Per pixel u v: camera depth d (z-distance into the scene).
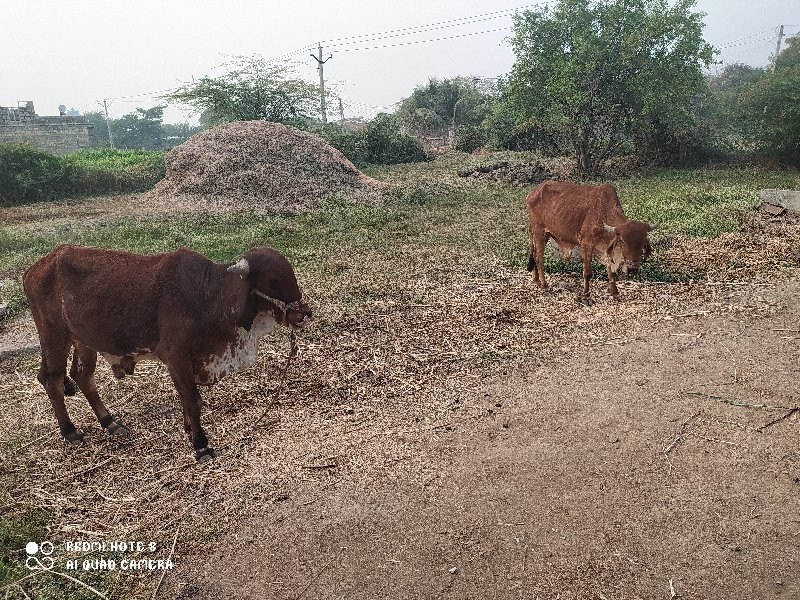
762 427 4.71
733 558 3.48
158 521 3.97
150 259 4.44
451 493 4.11
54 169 19.39
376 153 25.39
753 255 8.85
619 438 4.66
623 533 3.70
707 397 5.18
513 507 3.96
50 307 4.53
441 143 36.06
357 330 6.83
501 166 18.97
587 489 4.10
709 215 11.12
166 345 4.29
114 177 20.30
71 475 4.45
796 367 5.60
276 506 4.05
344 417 5.08
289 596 3.36
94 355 4.75
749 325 6.55
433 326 6.89
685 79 16.53
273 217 13.49
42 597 3.40
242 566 3.58
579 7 16.83
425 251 9.90
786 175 17.09
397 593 3.35
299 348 6.39
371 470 4.38
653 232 10.13
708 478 4.16
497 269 8.84
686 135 19.28
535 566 3.49
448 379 5.67
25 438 4.94
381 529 3.81
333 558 3.61
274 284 4.21
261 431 4.90
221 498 4.15
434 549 3.64
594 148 19.22
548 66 17.02
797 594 3.22
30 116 33.28
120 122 63.97
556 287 8.02
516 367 5.87
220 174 15.17
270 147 15.93
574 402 5.20
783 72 19.03
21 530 3.88
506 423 4.91
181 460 4.58
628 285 7.94
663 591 3.28
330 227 12.02
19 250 11.13
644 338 6.39
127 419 5.17
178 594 3.40
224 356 4.47
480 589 3.35
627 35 16.38
